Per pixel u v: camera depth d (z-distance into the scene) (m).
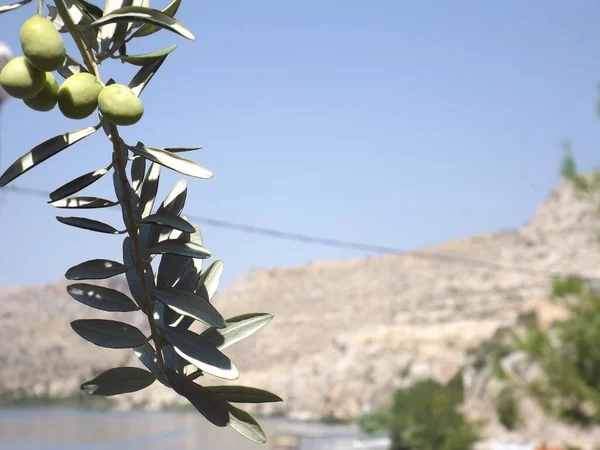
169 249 1.10
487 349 78.31
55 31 0.97
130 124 0.99
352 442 70.06
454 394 62.34
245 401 1.12
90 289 1.12
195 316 1.07
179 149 1.12
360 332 196.00
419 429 56.41
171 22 0.97
